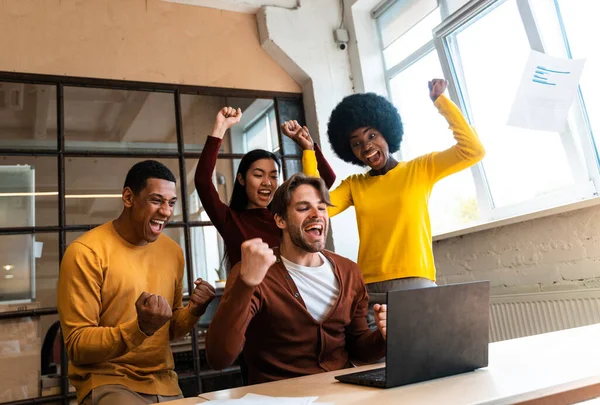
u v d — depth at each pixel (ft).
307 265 5.32
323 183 5.32
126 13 11.18
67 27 10.56
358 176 8.08
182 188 10.96
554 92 8.06
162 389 5.82
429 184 7.56
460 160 7.12
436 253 10.85
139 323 4.90
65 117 10.23
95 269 5.67
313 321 5.03
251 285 4.21
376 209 7.43
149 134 10.93
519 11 9.19
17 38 10.09
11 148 9.68
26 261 9.37
